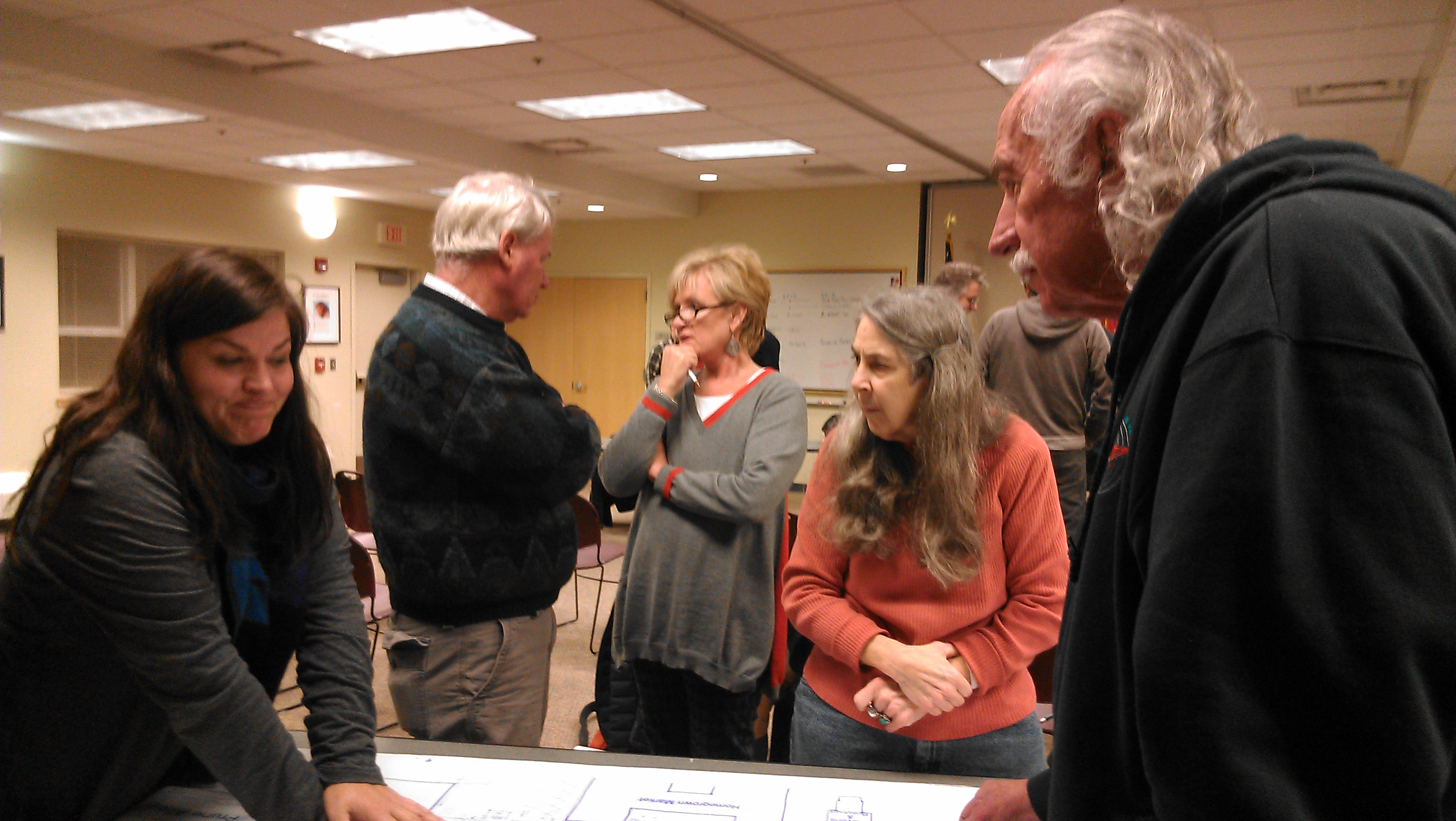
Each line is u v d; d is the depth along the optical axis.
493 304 1.68
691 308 1.88
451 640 1.62
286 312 0.97
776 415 1.83
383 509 1.64
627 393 10.48
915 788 1.10
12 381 6.78
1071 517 3.41
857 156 7.75
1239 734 0.47
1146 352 0.63
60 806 1.01
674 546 1.79
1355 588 0.45
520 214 1.65
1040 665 2.12
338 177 8.11
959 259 8.95
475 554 1.61
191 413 0.93
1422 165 7.11
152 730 1.03
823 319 9.43
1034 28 4.48
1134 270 0.64
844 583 1.48
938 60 5.02
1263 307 0.50
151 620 0.89
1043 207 0.71
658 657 1.79
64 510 0.87
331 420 9.36
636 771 1.15
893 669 1.30
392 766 1.16
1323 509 0.46
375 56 5.18
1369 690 0.45
